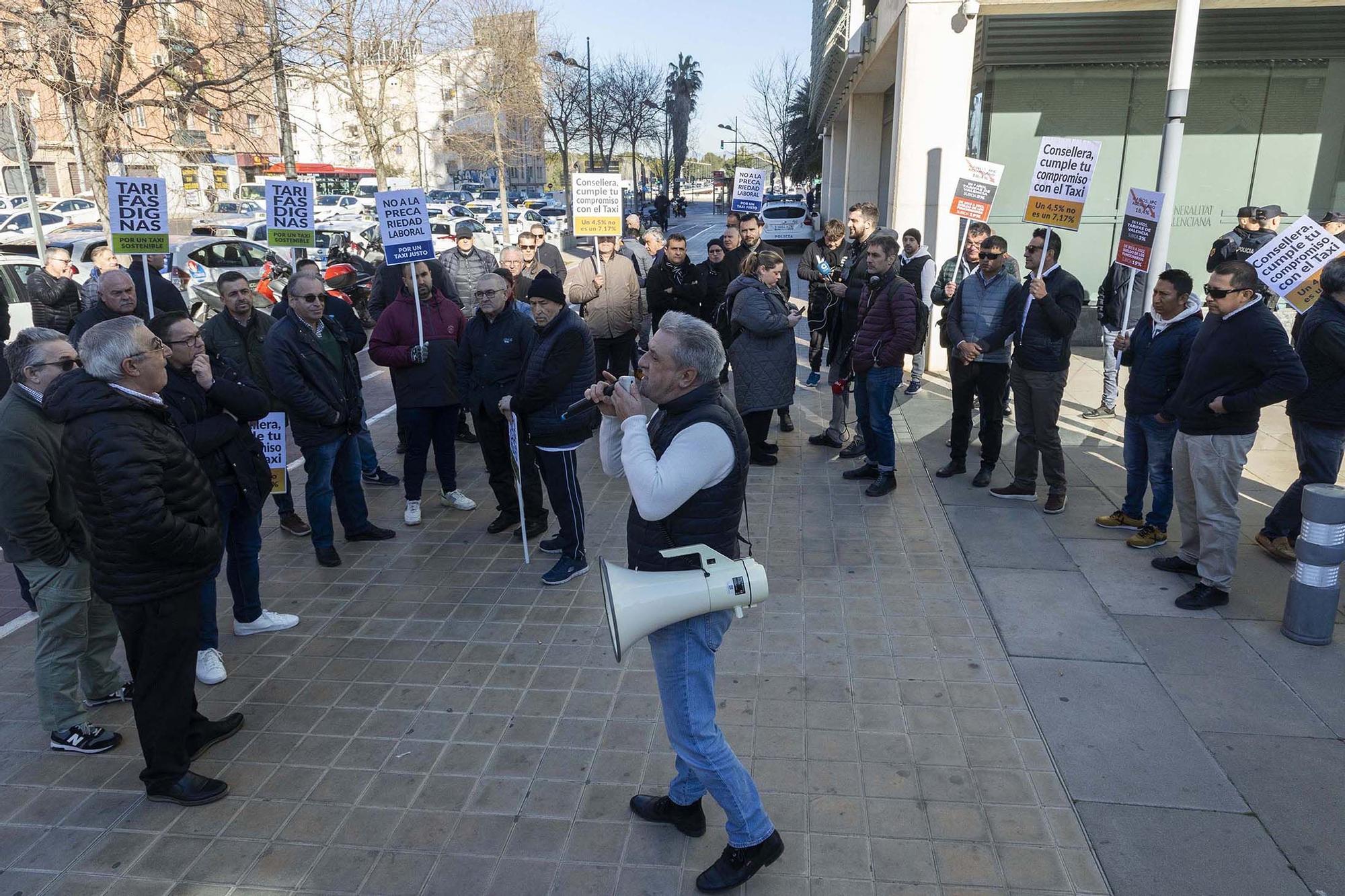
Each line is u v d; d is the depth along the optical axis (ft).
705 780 9.37
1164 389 17.58
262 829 10.88
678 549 8.93
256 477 15.02
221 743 12.62
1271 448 24.67
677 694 9.27
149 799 11.45
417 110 85.35
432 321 21.03
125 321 10.36
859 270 24.59
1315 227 17.60
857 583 17.22
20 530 11.43
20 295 37.73
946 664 14.21
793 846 10.33
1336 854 10.00
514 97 93.25
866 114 73.20
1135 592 16.53
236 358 18.99
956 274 30.66
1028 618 15.65
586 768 11.90
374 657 15.02
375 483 24.63
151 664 10.89
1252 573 17.03
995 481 23.02
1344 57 37.47
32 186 43.96
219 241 49.01
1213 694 13.17
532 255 30.83
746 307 22.67
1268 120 38.63
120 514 10.12
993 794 11.14
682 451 8.66
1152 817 10.66
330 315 19.90
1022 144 39.40
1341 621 15.34
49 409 10.21
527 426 17.90
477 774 11.84
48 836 10.84
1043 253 19.43
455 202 135.74
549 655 14.96
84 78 34.50
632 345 29.37
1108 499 21.43
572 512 17.65
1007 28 36.17
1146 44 36.29
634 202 158.30
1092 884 9.66
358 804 11.30
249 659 14.97
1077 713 12.79
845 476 23.40
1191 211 40.01
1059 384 19.94
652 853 10.34
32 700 14.05
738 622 15.75
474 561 19.12
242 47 39.11
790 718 12.84
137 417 10.38
